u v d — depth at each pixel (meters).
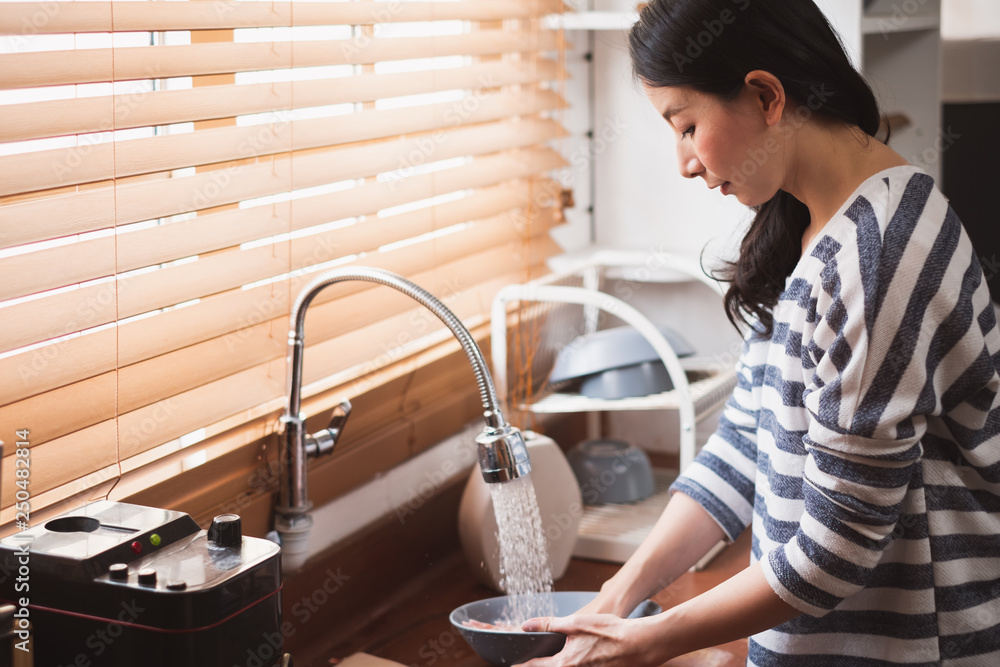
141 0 0.97
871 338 0.79
